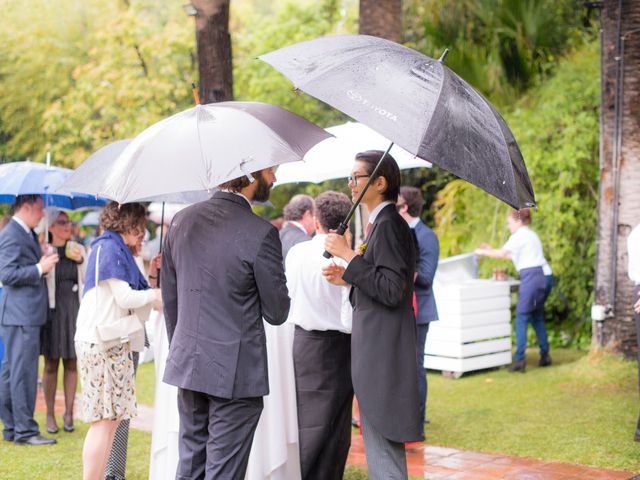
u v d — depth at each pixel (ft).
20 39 64.39
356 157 14.85
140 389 30.17
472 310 31.45
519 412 24.99
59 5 66.33
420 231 22.24
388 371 13.98
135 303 16.17
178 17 62.95
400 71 12.53
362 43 13.52
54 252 22.66
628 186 28.30
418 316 21.99
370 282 13.74
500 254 32.19
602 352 29.07
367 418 14.12
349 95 12.10
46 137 63.72
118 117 57.36
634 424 22.85
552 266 37.01
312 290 16.38
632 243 21.11
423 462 20.10
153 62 57.52
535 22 40.55
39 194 21.47
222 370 13.01
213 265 13.20
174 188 12.50
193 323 13.25
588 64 38.83
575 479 18.42
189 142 12.96
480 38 42.14
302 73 12.82
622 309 28.63
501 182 11.93
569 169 36.78
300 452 16.65
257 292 13.42
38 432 22.41
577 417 23.93
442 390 29.09
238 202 13.61
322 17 57.26
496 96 41.73
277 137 13.25
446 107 12.07
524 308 31.58
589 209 37.37
